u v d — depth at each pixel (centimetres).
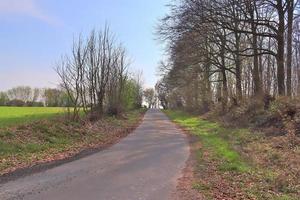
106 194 1049
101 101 3862
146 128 3784
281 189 1131
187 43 3809
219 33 3662
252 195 1056
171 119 5844
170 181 1239
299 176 1273
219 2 3244
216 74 5450
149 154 1880
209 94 5778
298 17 3531
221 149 2000
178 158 1750
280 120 2484
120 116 4928
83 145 2228
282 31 3206
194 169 1463
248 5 3161
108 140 2575
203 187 1152
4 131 1981
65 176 1295
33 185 1145
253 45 3544
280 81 3212
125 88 5494
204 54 4078
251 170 1407
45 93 8725
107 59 3934
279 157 1614
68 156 1788
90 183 1188
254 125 2841
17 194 1030
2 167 1420
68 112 3011
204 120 4769
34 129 2239
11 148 1733
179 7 3509
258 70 4250
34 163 1548
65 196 1018
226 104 4612
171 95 9994
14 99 9819
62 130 2470
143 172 1394
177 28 3606
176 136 2895
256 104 3325
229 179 1268
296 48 4512
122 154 1873
